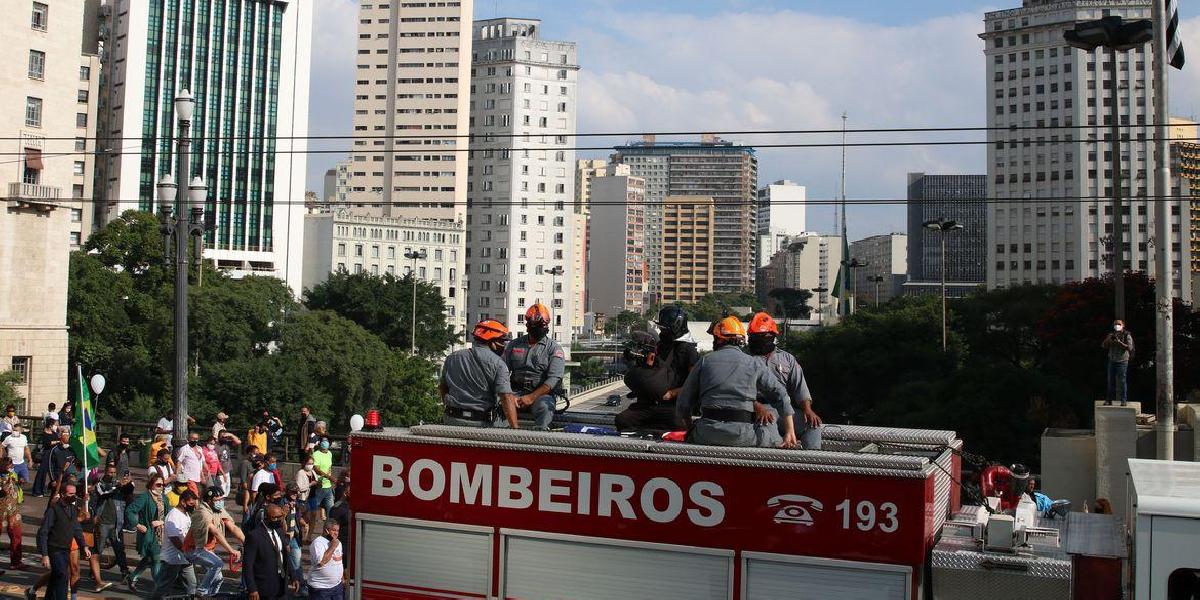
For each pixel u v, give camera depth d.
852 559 7.30
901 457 7.37
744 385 8.46
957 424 45.66
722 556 7.62
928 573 7.33
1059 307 50.81
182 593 15.07
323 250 175.25
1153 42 17.69
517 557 8.27
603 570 7.99
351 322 73.50
